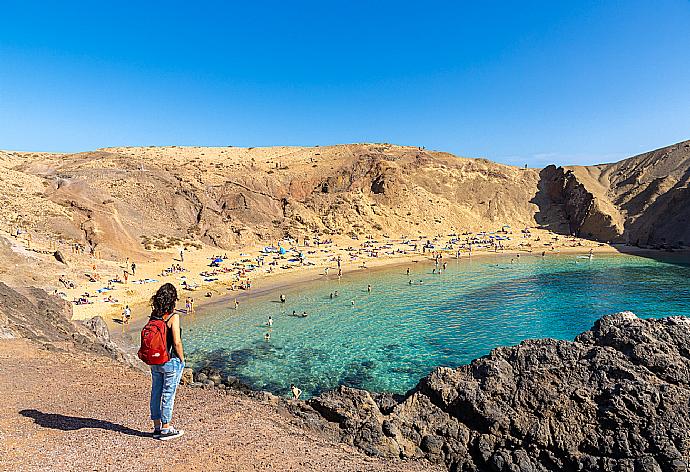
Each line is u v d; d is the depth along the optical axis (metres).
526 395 15.99
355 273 65.19
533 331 37.50
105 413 9.86
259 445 9.23
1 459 7.06
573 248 90.81
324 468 8.88
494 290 54.31
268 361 30.67
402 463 10.72
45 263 47.94
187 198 85.06
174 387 8.43
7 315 18.98
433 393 17.02
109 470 7.08
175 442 8.53
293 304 47.16
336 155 135.25
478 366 17.52
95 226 61.38
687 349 15.46
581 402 15.13
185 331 37.59
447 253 83.25
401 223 98.75
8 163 103.25
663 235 93.00
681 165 111.69
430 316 42.50
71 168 93.31
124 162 99.12
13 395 10.52
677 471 12.87
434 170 125.06
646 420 13.98
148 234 69.88
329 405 15.71
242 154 141.25
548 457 14.56
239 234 78.44
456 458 15.34
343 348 33.38
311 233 88.25
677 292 52.09
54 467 7.00
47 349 15.80
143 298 45.81
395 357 31.38
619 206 109.19
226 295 50.72
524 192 121.88
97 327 27.44
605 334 17.06
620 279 60.81
